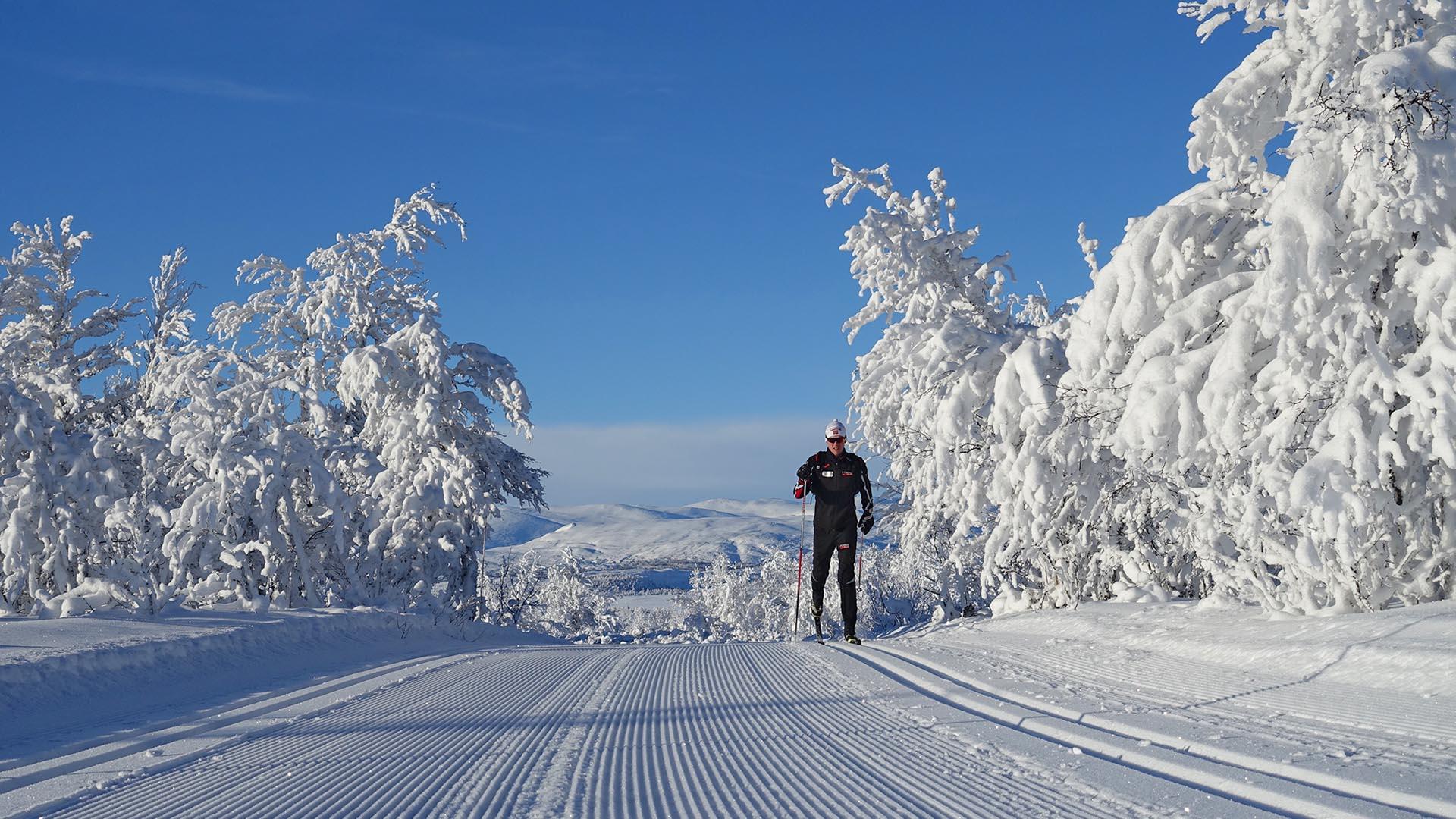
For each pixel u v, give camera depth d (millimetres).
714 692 6039
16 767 4648
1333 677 5359
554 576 52781
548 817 3014
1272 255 7094
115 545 13133
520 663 8773
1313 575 7258
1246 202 8305
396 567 20344
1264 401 7254
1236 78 7789
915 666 7297
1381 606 7062
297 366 24984
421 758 4141
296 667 9836
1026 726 4477
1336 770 3266
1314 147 7188
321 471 15070
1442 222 6871
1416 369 6730
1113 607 10219
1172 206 8477
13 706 6465
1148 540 11625
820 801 3115
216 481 13523
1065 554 11961
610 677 7207
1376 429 6750
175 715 6355
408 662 9734
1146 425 7547
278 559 14875
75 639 8891
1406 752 3545
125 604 12703
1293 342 7020
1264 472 6992
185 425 13883
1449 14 7137
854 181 15625
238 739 4996
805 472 10484
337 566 16500
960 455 12188
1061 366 10828
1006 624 10867
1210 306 8008
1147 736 4066
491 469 25859
